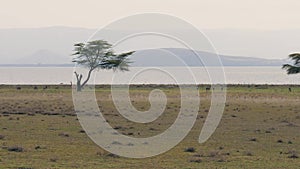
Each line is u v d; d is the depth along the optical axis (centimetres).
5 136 4394
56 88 12988
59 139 4231
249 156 3459
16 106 7762
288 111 7250
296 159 3362
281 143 4188
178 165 3092
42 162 3114
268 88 13250
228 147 3922
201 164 3134
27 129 4959
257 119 6200
